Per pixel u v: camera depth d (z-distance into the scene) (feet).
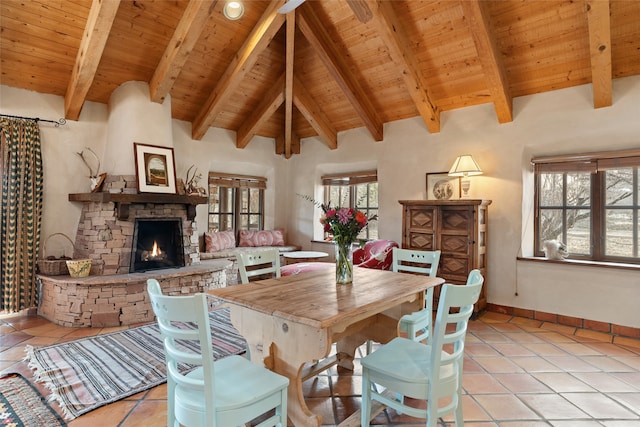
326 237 21.08
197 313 4.53
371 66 15.01
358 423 6.44
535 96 13.16
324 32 14.33
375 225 19.04
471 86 13.99
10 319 12.75
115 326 12.17
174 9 12.46
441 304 5.30
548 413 7.06
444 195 15.40
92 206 13.51
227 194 20.38
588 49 11.27
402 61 13.06
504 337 11.32
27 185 12.82
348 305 5.76
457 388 5.83
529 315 13.25
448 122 15.38
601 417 6.94
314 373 7.83
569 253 13.25
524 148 13.48
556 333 11.68
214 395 4.64
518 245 13.51
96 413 6.96
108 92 14.43
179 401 4.97
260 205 21.89
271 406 5.21
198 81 15.79
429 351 6.47
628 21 10.17
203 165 18.48
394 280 7.86
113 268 13.20
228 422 4.70
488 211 14.19
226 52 14.82
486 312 14.01
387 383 5.77
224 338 10.95
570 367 9.15
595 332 11.78
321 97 17.83
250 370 5.68
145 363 9.10
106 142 14.71
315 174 20.80
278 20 13.21
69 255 13.98
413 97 14.43
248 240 20.22
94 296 12.02
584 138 12.28
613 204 12.36
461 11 11.72
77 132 14.20
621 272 11.50
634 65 11.06
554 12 10.77
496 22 11.57
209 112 16.65
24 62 12.35
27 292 12.86
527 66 12.45
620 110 11.50
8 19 11.09
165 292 13.39
